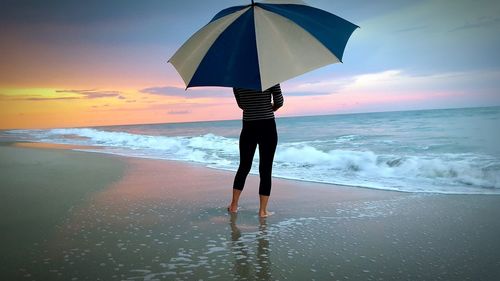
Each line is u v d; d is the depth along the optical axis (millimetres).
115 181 5973
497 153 7469
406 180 5648
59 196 4840
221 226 3471
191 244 2971
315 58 2621
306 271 2410
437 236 3061
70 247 2912
